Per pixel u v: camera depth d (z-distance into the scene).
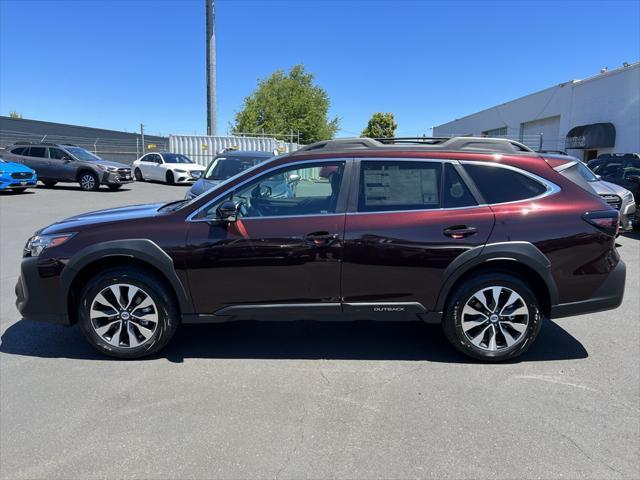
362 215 3.90
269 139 28.61
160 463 2.75
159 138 38.69
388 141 4.38
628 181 11.28
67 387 3.63
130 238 3.90
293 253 3.85
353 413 3.27
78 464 2.74
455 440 2.96
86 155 20.53
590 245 3.86
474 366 4.00
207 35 25.62
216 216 3.92
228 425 3.12
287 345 4.46
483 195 3.92
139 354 4.08
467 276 3.94
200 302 3.96
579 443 2.93
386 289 3.90
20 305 4.08
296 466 2.72
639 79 21.69
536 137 31.83
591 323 5.02
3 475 2.64
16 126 31.12
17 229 10.56
